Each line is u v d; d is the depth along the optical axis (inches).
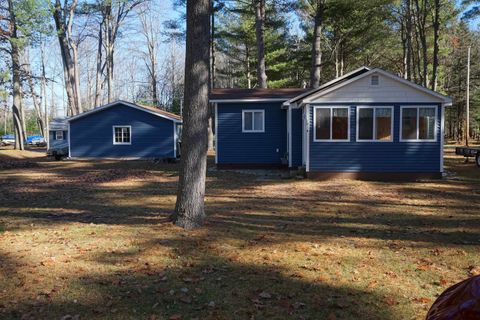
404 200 419.2
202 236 259.1
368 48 1499.8
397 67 1768.0
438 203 401.1
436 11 1078.4
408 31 1246.3
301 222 310.2
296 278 188.7
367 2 978.7
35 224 299.6
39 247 235.0
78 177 649.6
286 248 236.5
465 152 831.7
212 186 529.0
